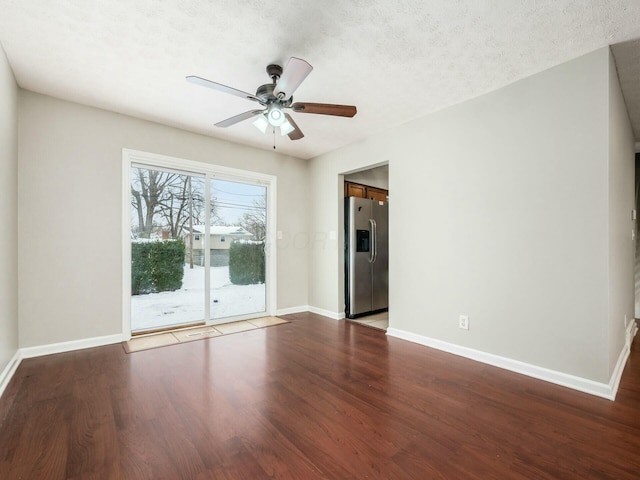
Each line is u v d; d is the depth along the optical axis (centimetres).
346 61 223
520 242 244
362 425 172
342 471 137
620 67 227
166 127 342
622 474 135
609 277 204
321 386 220
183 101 287
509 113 252
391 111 304
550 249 229
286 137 379
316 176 461
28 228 266
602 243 206
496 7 171
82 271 292
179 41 203
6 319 223
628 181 306
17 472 135
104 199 303
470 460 144
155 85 259
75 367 249
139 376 234
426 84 254
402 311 333
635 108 292
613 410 187
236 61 224
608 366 203
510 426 171
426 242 310
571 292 219
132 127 320
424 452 150
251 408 189
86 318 294
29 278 267
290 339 329
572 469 138
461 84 254
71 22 184
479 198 270
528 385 221
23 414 181
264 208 440
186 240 370
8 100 225
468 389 215
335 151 427
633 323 347
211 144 377
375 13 176
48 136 276
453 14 177
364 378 233
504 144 254
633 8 169
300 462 143
